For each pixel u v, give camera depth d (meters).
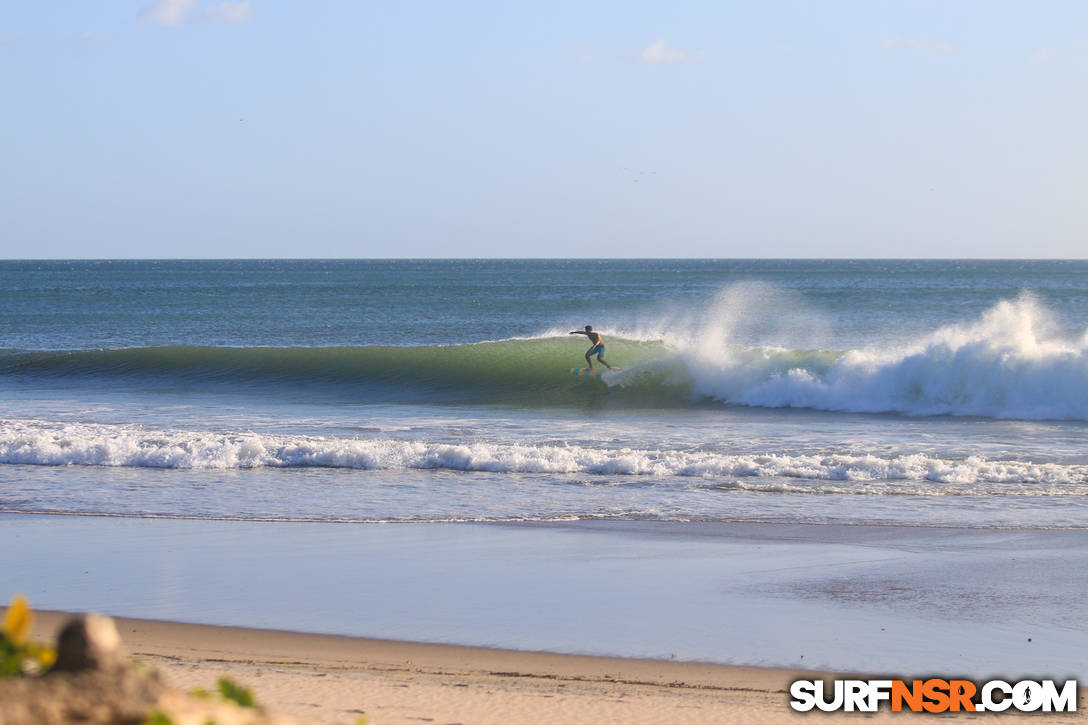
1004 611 34.97
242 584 38.03
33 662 13.66
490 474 59.41
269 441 66.00
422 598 36.28
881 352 95.94
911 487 55.31
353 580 38.59
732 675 28.95
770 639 32.19
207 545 43.88
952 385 88.12
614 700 26.27
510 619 34.00
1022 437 73.50
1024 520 48.12
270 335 175.75
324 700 25.45
